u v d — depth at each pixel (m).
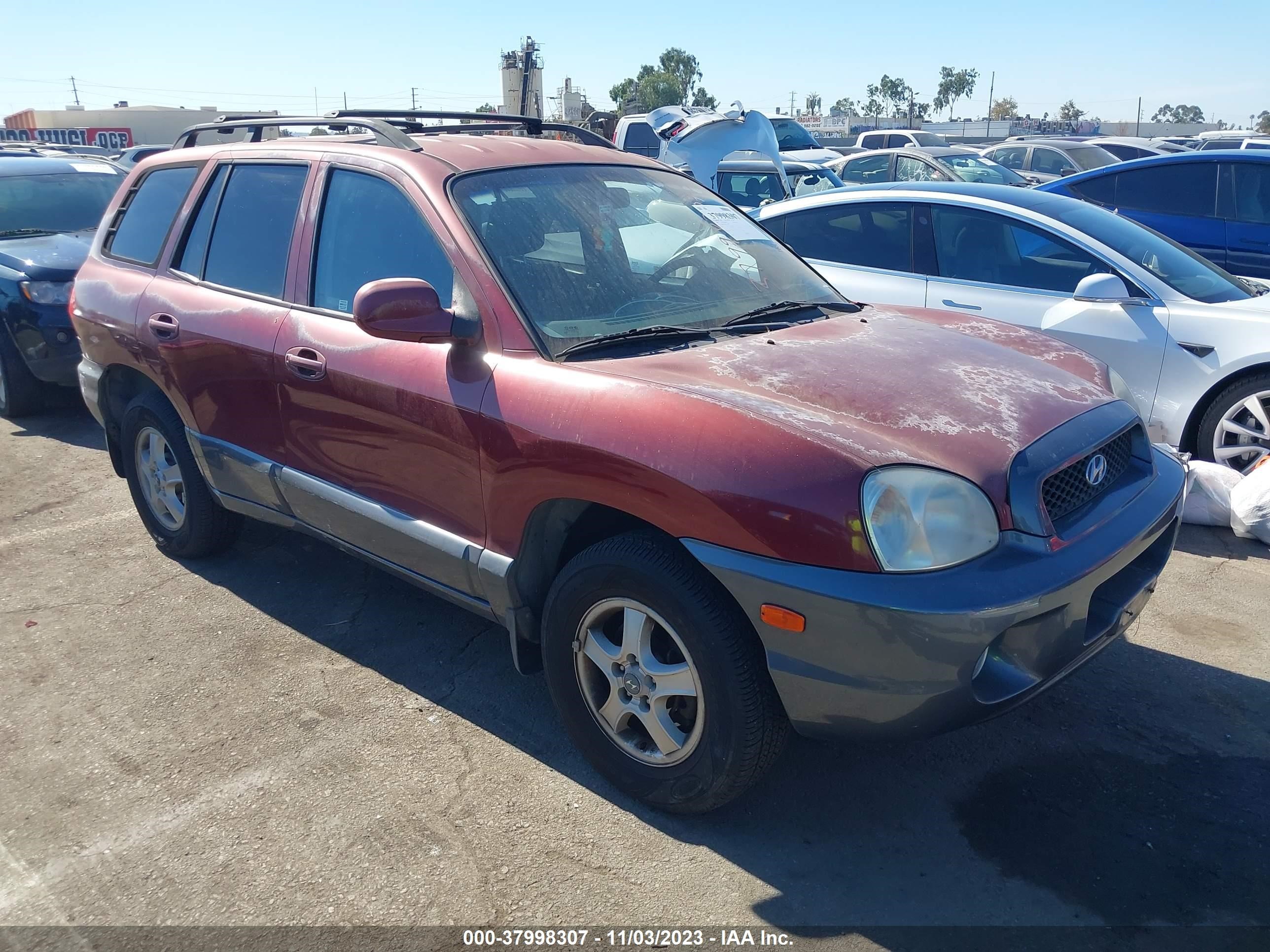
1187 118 106.50
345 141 3.77
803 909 2.50
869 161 15.29
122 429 4.68
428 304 2.93
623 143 18.75
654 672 2.71
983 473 2.48
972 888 2.57
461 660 3.76
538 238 3.25
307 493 3.62
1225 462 5.12
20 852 2.75
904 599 2.29
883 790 2.97
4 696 3.54
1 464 6.24
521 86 26.95
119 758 3.17
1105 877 2.60
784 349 3.04
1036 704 3.40
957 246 5.85
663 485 2.53
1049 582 2.42
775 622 2.41
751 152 13.55
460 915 2.50
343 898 2.56
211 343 3.87
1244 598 4.18
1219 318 4.99
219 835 2.80
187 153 4.45
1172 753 3.12
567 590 2.85
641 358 2.91
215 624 4.06
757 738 2.58
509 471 2.87
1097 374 3.26
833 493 2.35
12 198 8.14
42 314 6.73
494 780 3.03
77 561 4.71
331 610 4.17
